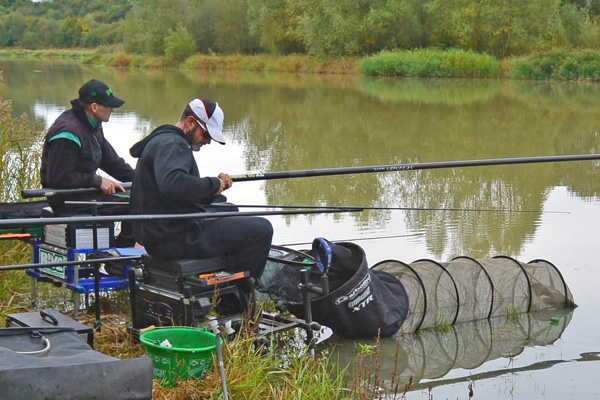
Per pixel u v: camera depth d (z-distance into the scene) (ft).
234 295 15.56
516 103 74.59
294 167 38.75
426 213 29.48
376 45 141.90
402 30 138.31
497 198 32.19
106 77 122.52
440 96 83.30
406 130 54.54
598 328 18.72
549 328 18.72
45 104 68.64
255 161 40.52
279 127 55.77
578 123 58.59
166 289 14.78
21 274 19.93
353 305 17.13
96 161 18.39
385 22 139.64
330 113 65.62
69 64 189.47
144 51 192.03
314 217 28.73
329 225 27.58
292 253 17.67
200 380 13.12
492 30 124.26
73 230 16.87
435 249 24.47
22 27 296.30
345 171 17.60
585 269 22.59
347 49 141.69
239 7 175.42
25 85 96.17
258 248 14.97
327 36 143.02
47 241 17.54
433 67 120.37
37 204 18.13
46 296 19.13
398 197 32.30
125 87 97.66
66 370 9.72
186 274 14.40
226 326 14.17
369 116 63.41
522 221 28.17
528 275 19.98
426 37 138.72
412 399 14.89
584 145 47.83
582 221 28.22
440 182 35.32
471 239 25.72
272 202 30.99
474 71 117.70
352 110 68.23
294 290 17.38
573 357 17.06
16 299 18.80
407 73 122.62
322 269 16.49
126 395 10.00
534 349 17.48
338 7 144.15
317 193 32.83
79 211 17.63
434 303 18.81
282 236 26.00
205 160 40.50
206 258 14.71
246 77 127.03
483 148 46.34
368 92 89.71
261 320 15.52
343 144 47.47
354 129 54.85
